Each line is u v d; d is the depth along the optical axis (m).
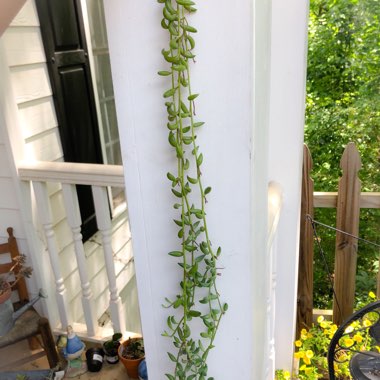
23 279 2.04
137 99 0.79
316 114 4.51
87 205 2.54
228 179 0.79
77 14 2.45
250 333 0.90
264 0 0.77
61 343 2.05
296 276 1.69
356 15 4.35
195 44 0.72
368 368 1.43
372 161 4.30
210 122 0.76
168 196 0.85
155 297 0.94
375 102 4.32
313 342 1.92
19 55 1.99
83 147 2.54
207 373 0.96
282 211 1.57
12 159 1.92
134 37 0.75
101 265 2.74
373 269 3.56
